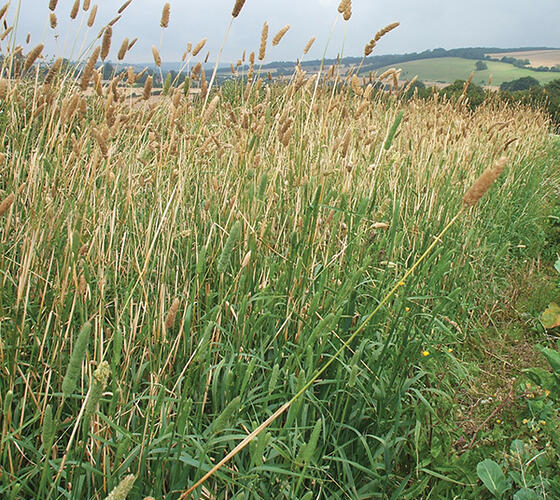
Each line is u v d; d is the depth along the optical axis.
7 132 3.08
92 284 2.38
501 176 6.57
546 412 2.67
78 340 1.17
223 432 2.00
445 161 4.96
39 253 2.23
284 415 2.18
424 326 3.24
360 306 2.90
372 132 4.00
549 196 7.70
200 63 3.18
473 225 4.56
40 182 2.26
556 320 3.60
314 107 3.76
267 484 1.93
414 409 2.45
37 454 1.64
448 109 6.29
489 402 2.95
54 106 2.56
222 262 1.61
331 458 1.96
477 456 2.45
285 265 2.68
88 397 1.33
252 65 3.51
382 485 2.17
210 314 2.29
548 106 12.85
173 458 1.68
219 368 2.03
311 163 3.41
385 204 2.89
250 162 2.99
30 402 1.94
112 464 1.86
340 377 2.24
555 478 2.26
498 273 4.83
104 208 2.36
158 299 2.30
